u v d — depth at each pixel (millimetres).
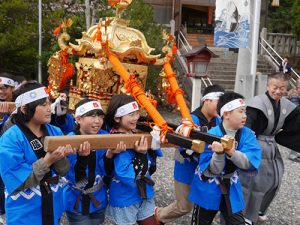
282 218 5004
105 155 3014
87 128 2936
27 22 11867
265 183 4105
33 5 11906
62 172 2693
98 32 3277
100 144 2717
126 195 3070
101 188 3104
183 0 19828
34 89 2602
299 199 5785
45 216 2650
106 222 4355
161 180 6141
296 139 4168
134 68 3549
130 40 3496
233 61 15984
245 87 7836
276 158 4195
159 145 3018
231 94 3244
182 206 3887
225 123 3291
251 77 7777
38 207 2635
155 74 10008
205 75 7578
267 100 4035
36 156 2629
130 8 12227
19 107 2629
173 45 3824
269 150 4105
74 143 2576
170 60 3822
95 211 3080
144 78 3686
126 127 3125
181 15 20031
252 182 4098
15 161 2527
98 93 3408
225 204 3258
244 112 3234
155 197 5348
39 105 2594
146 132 3242
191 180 3812
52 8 12586
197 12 20969
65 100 3613
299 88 8602
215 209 3266
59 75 3855
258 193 4121
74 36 10633
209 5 20250
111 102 3145
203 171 3197
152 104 3270
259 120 4051
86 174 2957
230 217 3271
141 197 3092
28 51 11156
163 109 12625
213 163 3043
